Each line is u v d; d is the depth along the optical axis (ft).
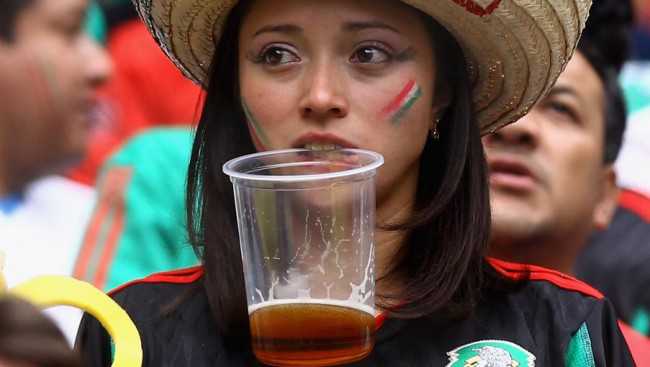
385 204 20.15
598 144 28.27
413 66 19.33
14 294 12.85
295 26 18.99
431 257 20.29
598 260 35.17
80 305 17.39
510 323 20.07
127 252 32.17
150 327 19.84
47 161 32.01
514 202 27.35
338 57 19.06
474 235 20.33
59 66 31.27
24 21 30.68
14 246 31.27
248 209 17.74
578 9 19.56
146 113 37.06
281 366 17.83
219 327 19.63
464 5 19.15
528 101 20.97
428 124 19.93
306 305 17.58
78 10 31.60
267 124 19.31
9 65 30.73
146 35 37.29
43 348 12.01
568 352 20.02
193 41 20.89
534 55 19.93
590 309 20.43
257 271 17.81
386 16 19.04
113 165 33.14
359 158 18.28
